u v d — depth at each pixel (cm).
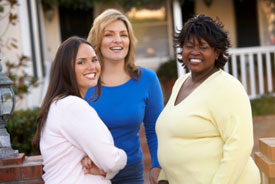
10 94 234
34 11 820
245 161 186
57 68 201
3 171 223
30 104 670
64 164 188
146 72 263
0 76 234
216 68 211
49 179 191
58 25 990
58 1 954
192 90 208
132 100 252
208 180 192
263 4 988
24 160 235
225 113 187
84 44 203
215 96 191
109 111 248
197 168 196
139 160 258
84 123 186
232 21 997
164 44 1003
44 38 963
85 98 255
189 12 998
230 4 997
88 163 190
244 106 188
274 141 225
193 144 197
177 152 200
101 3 980
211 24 201
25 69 664
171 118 204
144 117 271
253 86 801
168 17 995
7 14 572
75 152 190
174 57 961
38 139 200
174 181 209
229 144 185
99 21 250
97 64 207
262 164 221
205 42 199
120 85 254
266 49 796
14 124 483
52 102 195
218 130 194
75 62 199
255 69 922
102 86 253
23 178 224
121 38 249
